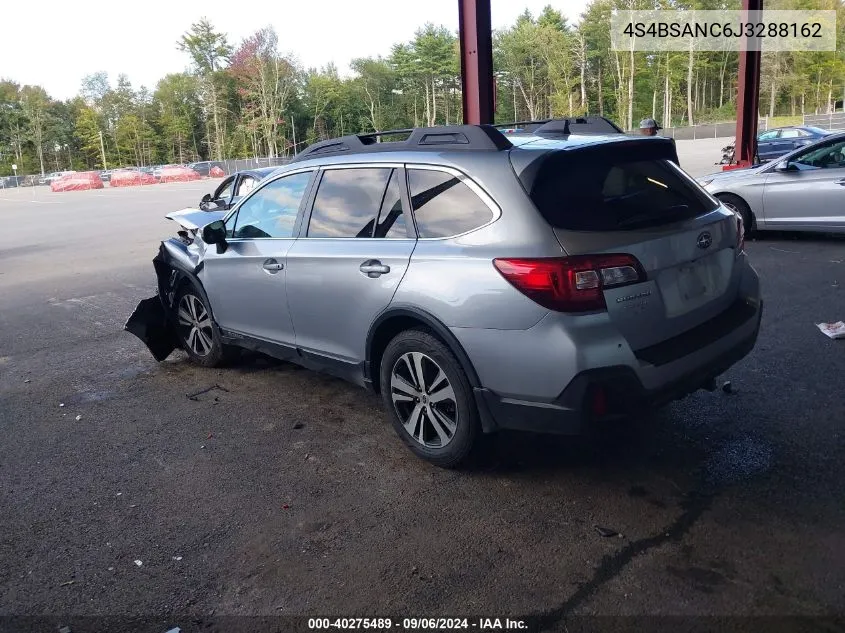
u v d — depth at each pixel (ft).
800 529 10.02
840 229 30.42
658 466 12.19
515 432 13.87
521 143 11.82
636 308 10.39
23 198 154.30
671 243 10.92
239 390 17.54
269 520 11.20
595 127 13.55
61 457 14.07
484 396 11.10
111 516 11.60
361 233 13.21
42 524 11.44
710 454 12.49
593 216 10.62
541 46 273.95
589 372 10.00
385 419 15.15
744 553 9.54
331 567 9.84
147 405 16.85
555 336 10.06
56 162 376.48
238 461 13.46
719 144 155.12
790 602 8.53
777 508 10.60
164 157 369.09
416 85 307.78
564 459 12.66
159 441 14.62
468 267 10.93
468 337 11.00
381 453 13.44
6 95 367.45
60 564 10.27
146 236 57.11
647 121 22.54
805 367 16.42
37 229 72.38
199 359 19.43
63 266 42.75
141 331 19.51
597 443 13.20
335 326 13.79
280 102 304.91
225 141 327.26
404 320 12.37
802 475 11.52
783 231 34.30
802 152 31.65
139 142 363.56
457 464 12.25
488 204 11.03
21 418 16.46
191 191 136.15
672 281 10.97
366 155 13.58
